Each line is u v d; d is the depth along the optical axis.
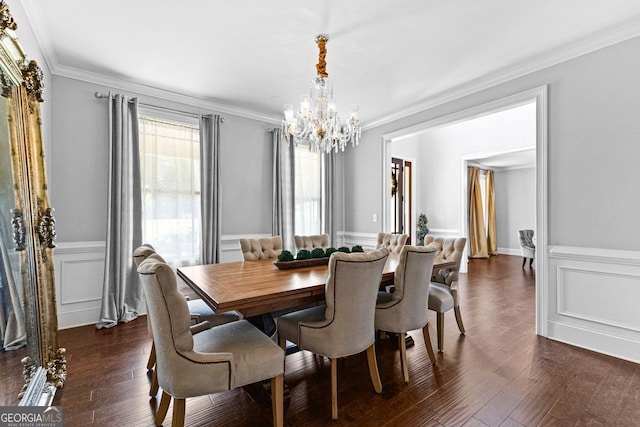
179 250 3.65
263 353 1.50
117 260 3.10
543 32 2.40
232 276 2.17
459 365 2.25
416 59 2.80
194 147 3.79
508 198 8.49
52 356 1.93
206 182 3.76
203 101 3.80
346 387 1.97
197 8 2.10
